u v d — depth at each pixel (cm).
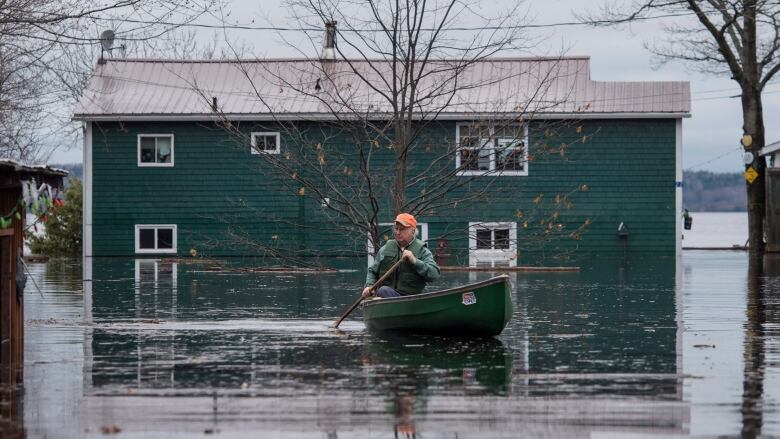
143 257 5262
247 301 2978
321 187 4966
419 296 2142
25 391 1557
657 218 5200
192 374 1700
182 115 5175
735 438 1268
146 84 5359
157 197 5269
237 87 5334
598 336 2186
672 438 1270
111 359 1866
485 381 1634
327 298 3069
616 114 5106
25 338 2162
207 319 2516
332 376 1678
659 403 1465
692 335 2200
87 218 5272
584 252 5200
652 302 2938
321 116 5025
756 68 5416
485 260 4938
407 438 1275
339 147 5094
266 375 1689
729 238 9600
